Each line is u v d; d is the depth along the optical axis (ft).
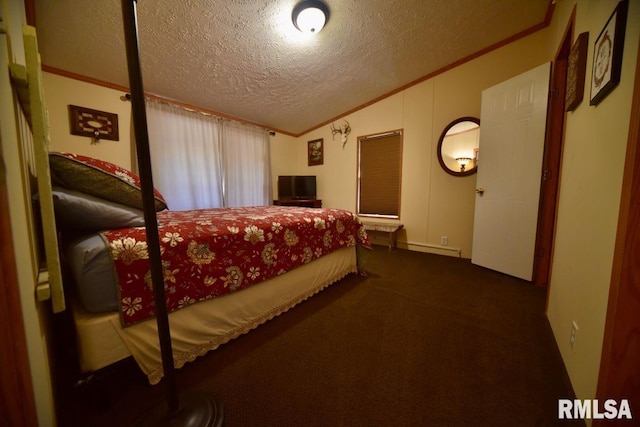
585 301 3.09
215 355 4.01
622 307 2.15
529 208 7.20
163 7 5.92
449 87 9.95
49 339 2.72
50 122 7.47
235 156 12.12
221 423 2.64
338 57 8.80
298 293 5.78
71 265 2.99
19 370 1.67
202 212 6.96
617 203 2.45
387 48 8.58
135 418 2.85
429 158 10.71
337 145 13.83
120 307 3.03
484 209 8.52
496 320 5.10
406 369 3.69
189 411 2.61
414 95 10.91
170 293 3.44
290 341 4.40
